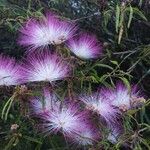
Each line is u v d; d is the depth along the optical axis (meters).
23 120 0.26
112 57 0.32
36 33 0.26
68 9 0.34
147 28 0.33
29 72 0.24
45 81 0.24
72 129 0.23
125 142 0.25
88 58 0.27
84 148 0.25
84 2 0.34
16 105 0.27
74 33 0.29
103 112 0.24
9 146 0.25
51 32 0.26
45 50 0.26
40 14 0.29
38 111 0.25
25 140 0.27
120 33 0.27
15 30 0.32
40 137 0.25
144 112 0.27
